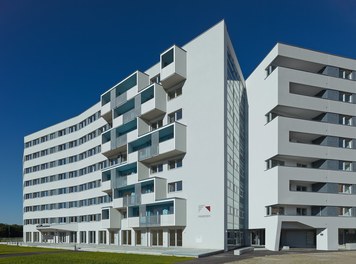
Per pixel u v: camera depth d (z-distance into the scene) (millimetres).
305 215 41406
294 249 40000
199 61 40469
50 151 79312
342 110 44469
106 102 59625
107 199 59531
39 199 80375
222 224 34938
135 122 49719
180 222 38469
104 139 58156
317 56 44906
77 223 68812
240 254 30719
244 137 49812
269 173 42719
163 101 44344
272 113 44188
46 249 41906
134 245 47344
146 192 45156
